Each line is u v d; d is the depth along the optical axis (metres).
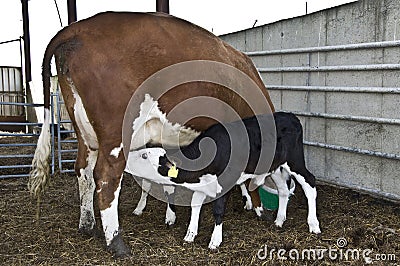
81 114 3.49
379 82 4.97
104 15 3.46
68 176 6.64
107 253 3.48
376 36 5.01
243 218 4.53
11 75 16.36
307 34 6.01
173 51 3.53
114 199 3.42
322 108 5.81
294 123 4.18
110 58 3.29
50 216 4.55
